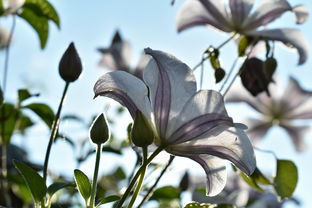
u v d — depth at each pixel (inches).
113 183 31.8
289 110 36.9
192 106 19.4
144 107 19.8
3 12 31.0
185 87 19.5
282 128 37.3
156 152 19.6
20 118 32.3
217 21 26.4
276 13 25.9
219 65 25.2
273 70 25.5
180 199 28.0
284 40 25.5
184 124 19.5
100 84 19.7
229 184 34.4
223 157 19.5
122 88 19.8
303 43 25.5
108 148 28.9
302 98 36.8
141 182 19.6
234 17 26.1
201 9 26.8
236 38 26.1
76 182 20.4
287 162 25.6
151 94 19.8
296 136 37.4
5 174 27.7
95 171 20.2
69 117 29.6
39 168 29.2
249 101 36.4
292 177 25.5
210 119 19.2
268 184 25.5
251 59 25.6
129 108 19.9
